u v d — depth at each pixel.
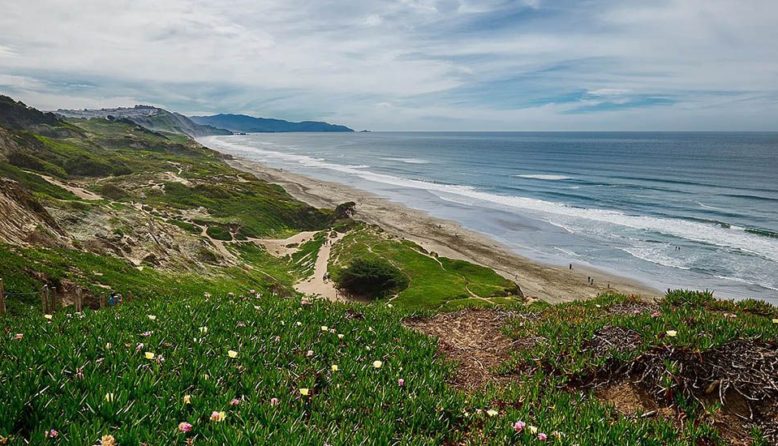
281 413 5.68
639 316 10.27
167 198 126.88
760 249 87.69
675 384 7.64
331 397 6.67
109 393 5.14
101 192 116.25
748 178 183.75
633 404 7.75
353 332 10.29
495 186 177.00
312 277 78.75
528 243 97.31
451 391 7.57
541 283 74.50
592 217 118.31
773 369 7.63
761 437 6.63
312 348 8.67
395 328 11.15
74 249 40.53
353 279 71.00
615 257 86.12
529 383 8.43
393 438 5.69
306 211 132.25
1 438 4.19
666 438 6.59
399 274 73.56
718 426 6.99
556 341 9.81
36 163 132.62
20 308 22.88
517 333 11.26
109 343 7.02
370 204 143.38
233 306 11.05
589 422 6.71
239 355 7.49
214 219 109.81
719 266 78.94
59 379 5.53
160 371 6.40
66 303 27.23
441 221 118.44
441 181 195.62
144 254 52.25
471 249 93.94
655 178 188.75
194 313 9.98
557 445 5.80
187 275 52.12
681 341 8.30
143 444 4.49
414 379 7.81
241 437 4.72
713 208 125.62
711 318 9.62
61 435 4.35
